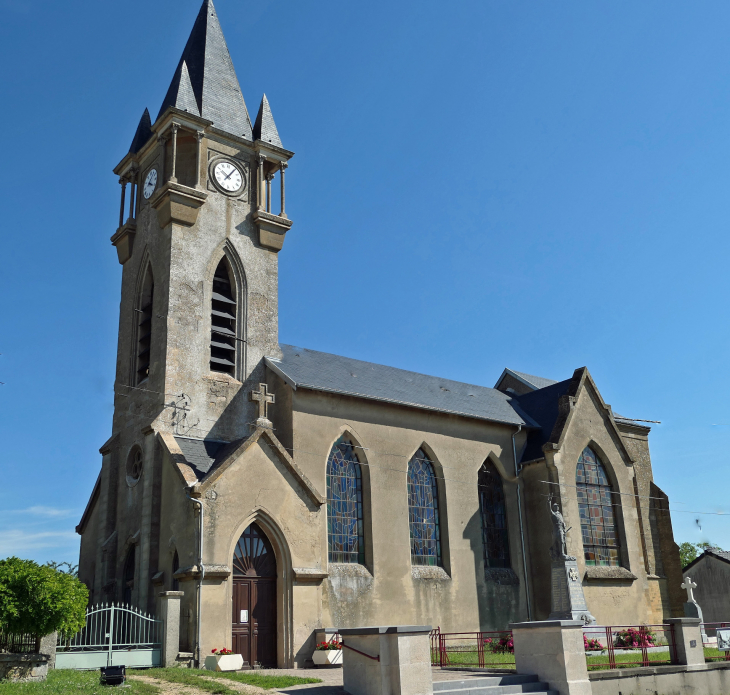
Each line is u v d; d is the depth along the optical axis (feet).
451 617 109.91
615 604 122.93
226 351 112.68
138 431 107.04
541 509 122.52
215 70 127.85
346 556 103.86
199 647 81.82
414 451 114.83
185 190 111.45
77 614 68.23
